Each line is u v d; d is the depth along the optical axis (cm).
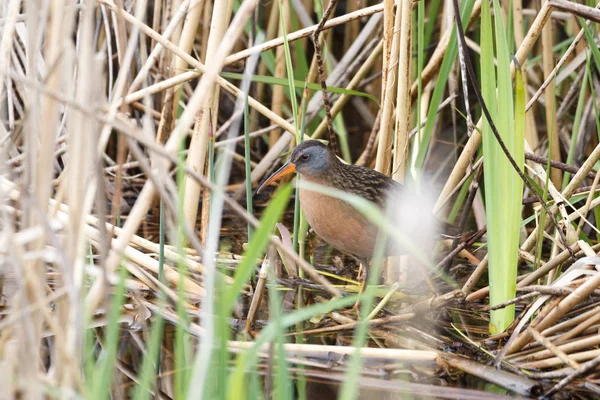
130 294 949
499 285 848
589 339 767
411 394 749
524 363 797
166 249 1018
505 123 804
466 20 966
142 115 1344
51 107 557
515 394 751
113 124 515
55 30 568
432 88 1294
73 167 564
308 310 552
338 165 1029
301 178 1036
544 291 805
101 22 1266
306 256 1179
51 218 617
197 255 1071
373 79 1516
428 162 1477
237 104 1045
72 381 580
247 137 939
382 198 991
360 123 1673
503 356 799
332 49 1655
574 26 1270
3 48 775
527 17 1427
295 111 1021
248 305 984
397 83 1044
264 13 1487
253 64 705
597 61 975
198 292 977
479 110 1439
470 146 980
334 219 996
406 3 934
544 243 1225
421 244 1015
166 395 762
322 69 1005
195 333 862
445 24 1284
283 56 1360
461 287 1040
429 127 1011
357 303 970
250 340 879
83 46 558
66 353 546
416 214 1001
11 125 1111
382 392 755
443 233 1021
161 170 575
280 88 1370
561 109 1250
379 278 1070
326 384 782
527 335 805
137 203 672
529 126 1191
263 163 1369
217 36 984
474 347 835
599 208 1014
